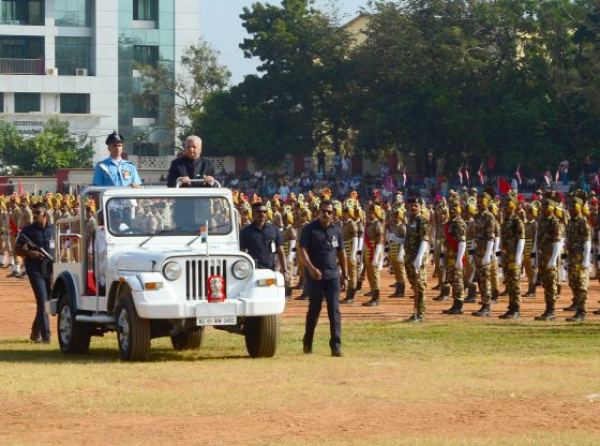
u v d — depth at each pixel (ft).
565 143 254.27
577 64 249.75
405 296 101.40
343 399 44.55
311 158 313.32
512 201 79.77
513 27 255.09
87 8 362.33
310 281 59.16
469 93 260.62
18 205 145.48
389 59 270.46
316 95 303.68
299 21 301.84
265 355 57.88
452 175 269.23
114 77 360.69
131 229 58.44
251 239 67.97
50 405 43.80
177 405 43.45
